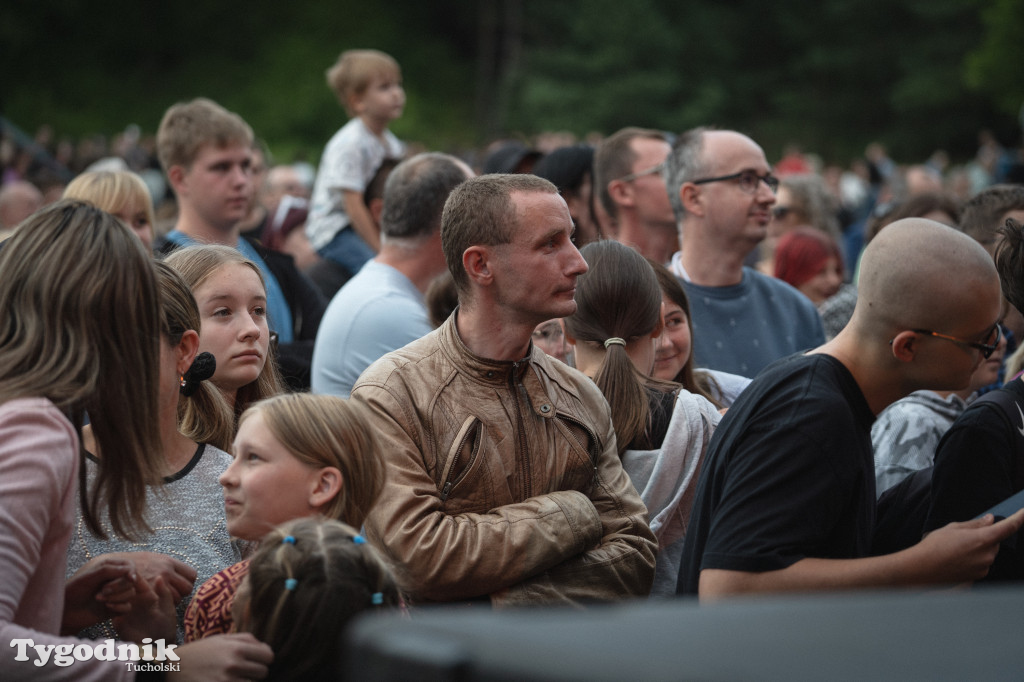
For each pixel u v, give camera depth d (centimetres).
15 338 218
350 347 431
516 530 271
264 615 222
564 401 299
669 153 500
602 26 4731
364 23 4916
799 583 236
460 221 285
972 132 4662
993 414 294
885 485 381
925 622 101
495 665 91
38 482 203
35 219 227
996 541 247
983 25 4625
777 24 5022
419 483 276
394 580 235
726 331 470
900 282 249
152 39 4647
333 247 757
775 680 87
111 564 236
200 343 329
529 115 4653
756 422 253
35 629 211
